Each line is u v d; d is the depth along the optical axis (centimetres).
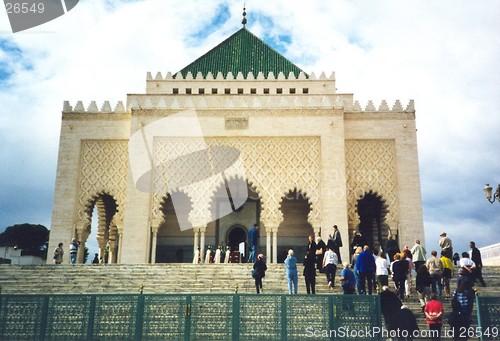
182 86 3831
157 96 3500
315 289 1945
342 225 3094
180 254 3553
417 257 2014
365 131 3356
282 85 3834
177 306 1412
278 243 3569
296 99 3325
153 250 3103
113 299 1418
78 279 2111
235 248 3581
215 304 1413
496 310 1428
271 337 1394
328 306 1412
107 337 1396
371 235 3700
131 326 1402
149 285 2052
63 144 3350
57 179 3294
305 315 1406
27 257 4897
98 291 2009
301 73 3869
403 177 3281
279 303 1413
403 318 1374
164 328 1399
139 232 3127
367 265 1716
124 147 3353
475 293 1479
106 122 3384
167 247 3572
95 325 1405
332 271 1908
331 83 3831
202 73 4041
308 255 1819
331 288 1922
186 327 1398
